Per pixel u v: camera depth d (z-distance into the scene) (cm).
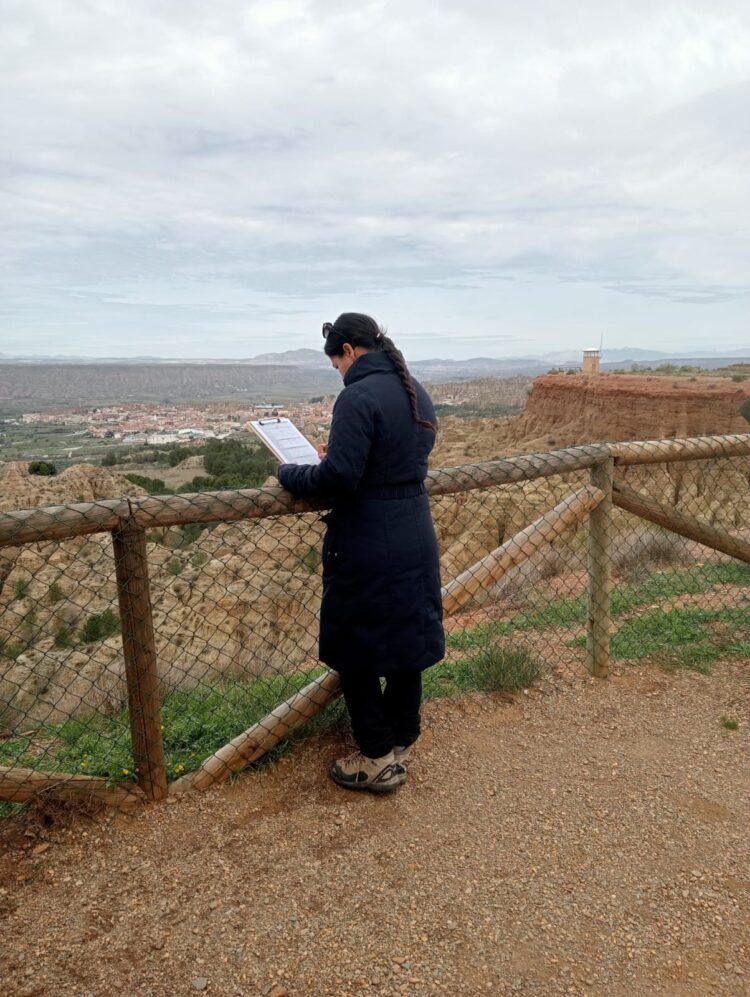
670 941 238
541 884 263
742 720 384
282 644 582
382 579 281
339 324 285
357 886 262
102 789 305
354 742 355
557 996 216
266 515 307
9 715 459
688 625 523
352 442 265
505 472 379
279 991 217
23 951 232
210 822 299
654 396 5506
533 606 670
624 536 794
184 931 241
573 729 377
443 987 219
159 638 571
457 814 305
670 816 304
